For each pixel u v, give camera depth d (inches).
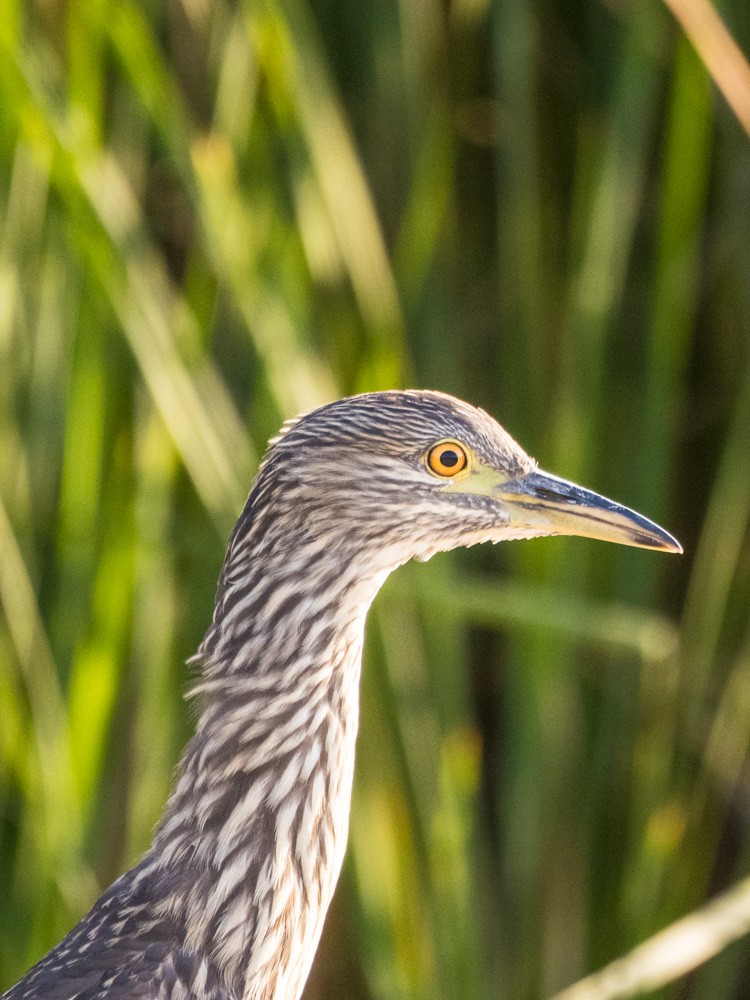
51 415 394.3
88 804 386.0
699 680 439.5
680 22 398.9
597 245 416.8
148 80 371.2
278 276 392.8
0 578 383.6
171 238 430.3
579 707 438.6
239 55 400.8
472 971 404.5
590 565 435.5
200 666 312.5
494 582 441.4
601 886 441.7
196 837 290.7
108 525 394.3
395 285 422.3
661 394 429.7
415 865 403.5
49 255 390.3
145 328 372.5
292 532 295.3
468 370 457.7
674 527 476.4
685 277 421.4
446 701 405.7
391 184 431.5
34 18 392.5
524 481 310.7
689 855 445.7
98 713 385.7
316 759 297.6
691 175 415.8
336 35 435.8
